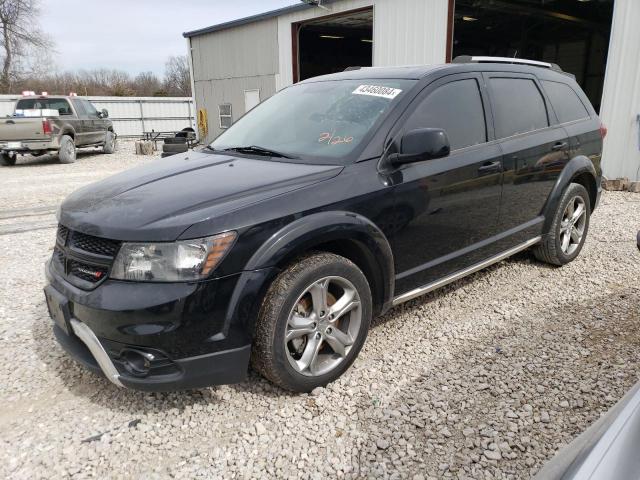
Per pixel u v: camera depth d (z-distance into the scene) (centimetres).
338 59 2341
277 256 249
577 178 478
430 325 360
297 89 406
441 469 223
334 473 223
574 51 2145
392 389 283
